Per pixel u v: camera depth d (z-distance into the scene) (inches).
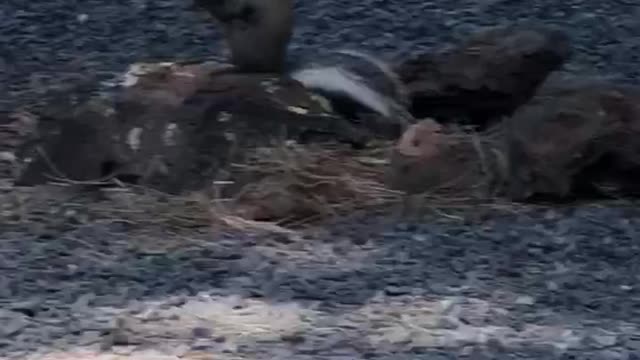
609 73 906.7
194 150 650.2
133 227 609.6
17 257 566.6
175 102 665.0
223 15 676.7
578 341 470.0
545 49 700.0
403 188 649.6
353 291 524.7
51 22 985.5
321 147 671.1
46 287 528.4
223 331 479.2
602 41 959.0
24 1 1015.6
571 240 590.6
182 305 507.5
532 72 702.5
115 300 512.7
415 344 466.3
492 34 719.7
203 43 954.1
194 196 635.5
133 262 562.9
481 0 1017.5
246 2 670.5
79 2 1015.0
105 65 914.7
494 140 679.7
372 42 949.8
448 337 474.0
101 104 671.1
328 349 461.4
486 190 653.9
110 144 658.8
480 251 577.9
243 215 619.5
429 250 578.9
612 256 572.4
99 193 648.4
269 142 657.0
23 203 639.1
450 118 724.7
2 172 688.4
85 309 503.2
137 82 682.2
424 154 653.9
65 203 638.5
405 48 941.2
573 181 647.1
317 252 578.9
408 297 517.7
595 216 624.7
